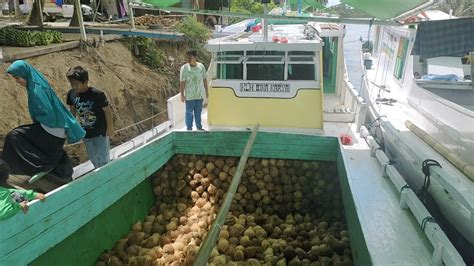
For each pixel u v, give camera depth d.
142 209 6.94
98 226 5.55
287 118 7.39
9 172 4.61
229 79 7.49
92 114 5.35
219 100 7.56
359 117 7.60
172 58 15.39
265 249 5.93
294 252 5.72
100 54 11.59
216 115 7.63
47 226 4.28
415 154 5.20
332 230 6.26
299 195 6.98
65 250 4.82
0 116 7.47
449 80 7.83
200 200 7.14
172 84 13.88
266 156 7.16
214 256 5.65
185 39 16.08
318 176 7.00
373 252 3.94
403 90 8.75
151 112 11.61
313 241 5.98
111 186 5.47
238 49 7.26
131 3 7.07
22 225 3.94
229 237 6.25
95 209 5.12
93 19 18.03
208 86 7.82
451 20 5.38
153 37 14.05
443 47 5.45
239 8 18.25
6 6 21.56
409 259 3.85
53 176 4.94
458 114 5.44
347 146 7.04
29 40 10.23
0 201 3.79
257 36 8.05
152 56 13.92
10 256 3.81
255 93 7.40
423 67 8.27
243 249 5.94
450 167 5.41
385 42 11.12
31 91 4.50
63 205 4.51
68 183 4.72
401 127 7.25
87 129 5.41
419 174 5.28
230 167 7.22
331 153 6.95
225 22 22.66
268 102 7.38
